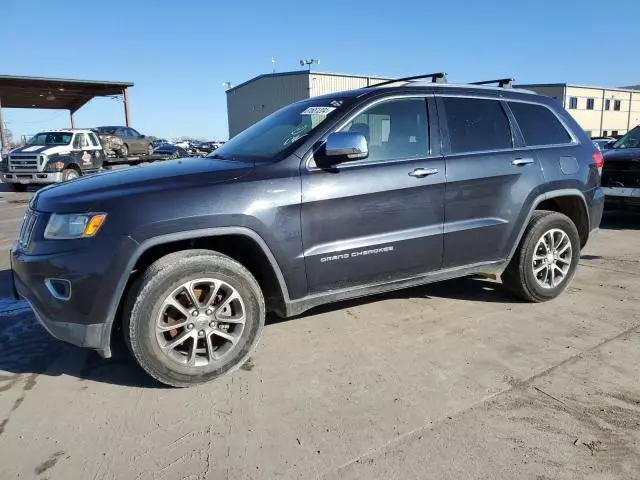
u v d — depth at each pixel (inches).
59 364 139.5
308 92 1437.0
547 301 182.1
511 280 177.5
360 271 143.3
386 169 144.0
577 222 191.6
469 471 93.7
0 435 106.7
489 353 140.9
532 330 156.3
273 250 129.7
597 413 111.4
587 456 97.3
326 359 138.7
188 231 119.6
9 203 549.6
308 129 142.4
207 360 126.1
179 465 96.6
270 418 111.4
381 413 112.5
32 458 99.0
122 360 141.3
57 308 116.6
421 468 94.7
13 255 128.3
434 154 154.5
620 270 221.8
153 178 126.7
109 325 117.5
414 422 109.0
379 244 143.7
